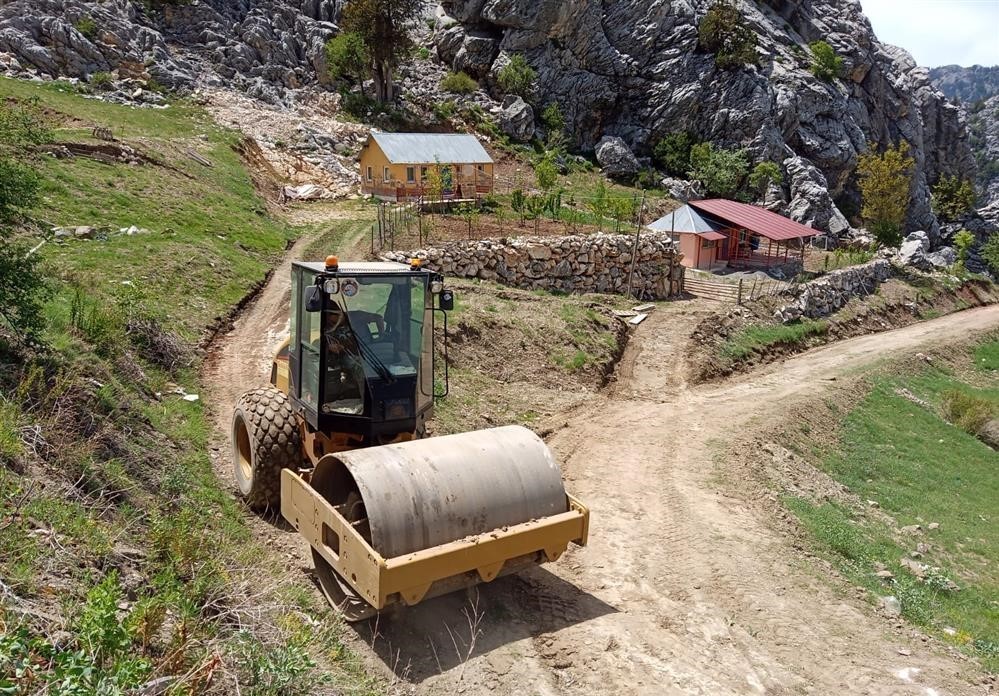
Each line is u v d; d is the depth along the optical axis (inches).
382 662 256.7
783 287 1332.4
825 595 358.3
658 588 345.4
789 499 536.4
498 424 601.0
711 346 1007.0
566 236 1100.5
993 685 293.9
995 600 475.5
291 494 291.4
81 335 429.4
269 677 199.2
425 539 249.9
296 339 329.4
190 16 2196.1
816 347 1241.4
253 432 331.0
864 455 785.6
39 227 714.2
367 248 997.8
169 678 174.1
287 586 282.7
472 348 727.1
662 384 846.5
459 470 265.7
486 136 2322.8
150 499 296.2
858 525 556.7
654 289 1182.3
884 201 2007.9
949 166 3818.9
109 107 1550.2
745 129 2508.6
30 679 154.9
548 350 798.5
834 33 3260.3
